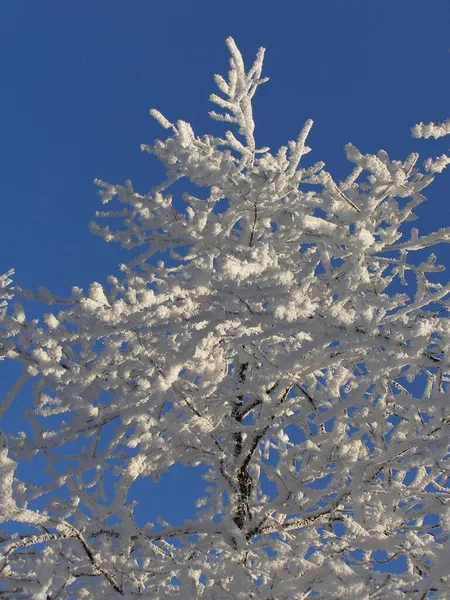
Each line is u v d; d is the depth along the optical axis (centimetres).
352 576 190
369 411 299
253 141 453
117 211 459
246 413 408
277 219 257
